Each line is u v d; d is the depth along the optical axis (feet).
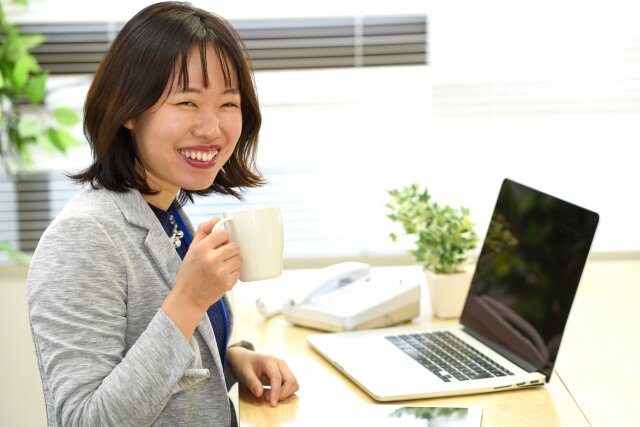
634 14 9.33
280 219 4.64
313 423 4.75
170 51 4.28
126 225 4.42
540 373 5.29
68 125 9.05
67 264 4.10
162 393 4.03
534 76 9.48
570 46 9.41
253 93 4.79
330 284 6.79
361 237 9.85
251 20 9.71
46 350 4.04
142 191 4.57
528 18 9.39
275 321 6.81
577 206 5.31
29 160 9.34
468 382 5.16
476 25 9.42
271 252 4.58
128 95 4.31
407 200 6.89
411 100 9.70
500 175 9.65
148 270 4.39
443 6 9.40
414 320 6.64
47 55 9.78
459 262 6.72
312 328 6.61
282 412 4.94
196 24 4.38
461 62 9.50
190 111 4.37
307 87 9.75
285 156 9.78
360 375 5.31
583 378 5.38
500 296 5.91
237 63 4.51
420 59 9.73
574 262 5.23
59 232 4.18
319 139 9.78
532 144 9.59
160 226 4.51
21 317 9.91
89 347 4.06
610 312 6.74
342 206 9.84
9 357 9.96
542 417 4.77
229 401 4.74
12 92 9.00
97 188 4.55
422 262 6.81
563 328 5.18
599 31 9.37
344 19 9.68
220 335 5.00
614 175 9.55
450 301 6.61
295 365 5.74
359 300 6.49
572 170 9.59
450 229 6.66
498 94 9.54
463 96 9.57
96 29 9.76
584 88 9.46
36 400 10.03
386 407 4.88
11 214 9.95
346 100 9.75
